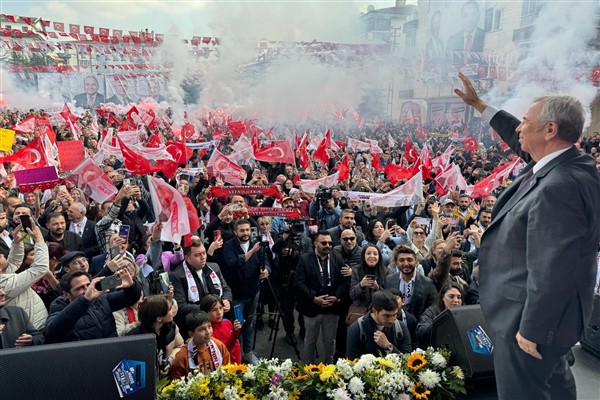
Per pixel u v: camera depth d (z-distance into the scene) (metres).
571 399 2.39
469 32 25.23
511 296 2.16
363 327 4.51
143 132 19.66
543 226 1.99
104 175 8.24
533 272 1.99
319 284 6.29
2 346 4.19
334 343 6.61
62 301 4.55
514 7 22.91
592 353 3.08
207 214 9.95
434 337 3.25
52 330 3.85
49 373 2.39
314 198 10.54
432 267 6.73
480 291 2.35
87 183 8.21
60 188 8.94
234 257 6.83
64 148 10.55
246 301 6.91
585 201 2.01
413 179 9.19
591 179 2.06
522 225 2.14
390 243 7.88
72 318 3.85
